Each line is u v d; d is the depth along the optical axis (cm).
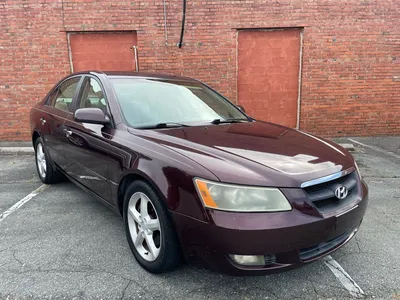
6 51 707
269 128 314
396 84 750
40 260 267
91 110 284
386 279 245
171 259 227
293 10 704
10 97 729
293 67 739
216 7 698
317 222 204
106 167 287
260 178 202
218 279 242
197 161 216
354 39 723
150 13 696
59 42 704
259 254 196
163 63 718
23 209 376
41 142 443
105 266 259
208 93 382
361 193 247
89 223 338
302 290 231
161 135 262
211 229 198
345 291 231
